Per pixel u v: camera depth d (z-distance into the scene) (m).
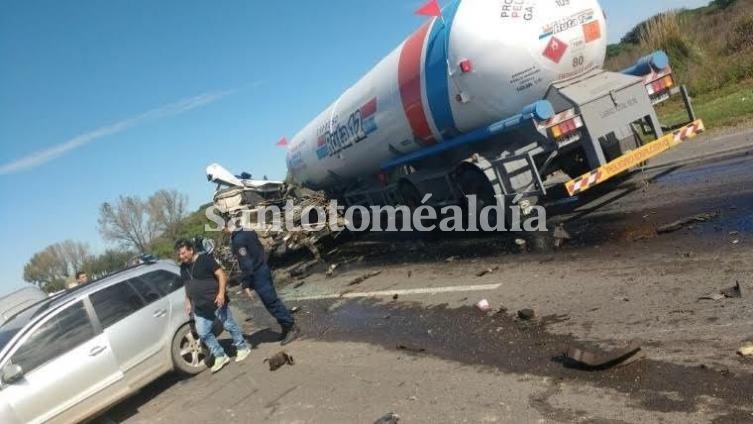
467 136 9.17
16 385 6.12
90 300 6.86
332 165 14.08
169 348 7.24
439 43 8.76
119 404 7.30
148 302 7.28
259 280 7.38
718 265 5.26
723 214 6.62
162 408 6.57
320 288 10.59
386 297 8.12
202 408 6.10
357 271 11.02
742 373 3.58
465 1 8.49
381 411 4.57
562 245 7.61
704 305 4.58
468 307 6.42
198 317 7.13
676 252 5.92
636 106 8.09
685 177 9.05
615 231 7.43
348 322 7.58
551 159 8.26
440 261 9.25
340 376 5.68
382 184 12.84
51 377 6.30
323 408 5.02
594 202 9.41
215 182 14.97
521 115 7.87
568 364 4.36
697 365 3.81
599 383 3.97
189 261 7.27
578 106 7.77
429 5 8.79
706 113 13.39
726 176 8.24
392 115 10.41
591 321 4.98
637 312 4.85
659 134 8.22
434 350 5.54
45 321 6.51
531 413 3.86
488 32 8.04
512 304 6.02
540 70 8.01
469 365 4.94
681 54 18.88
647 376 3.86
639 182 9.69
